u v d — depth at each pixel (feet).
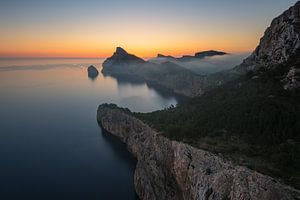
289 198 228.22
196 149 338.13
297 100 383.04
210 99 561.43
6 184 483.51
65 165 554.87
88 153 612.29
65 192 454.81
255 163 282.77
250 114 375.86
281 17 557.33
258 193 243.60
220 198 268.41
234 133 362.33
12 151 629.51
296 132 321.52
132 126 625.82
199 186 304.71
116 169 533.55
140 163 468.34
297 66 437.99
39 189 465.06
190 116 490.49
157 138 440.86
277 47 522.06
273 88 439.63
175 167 376.48
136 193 444.96
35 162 570.05
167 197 376.48
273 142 316.40
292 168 268.41
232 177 270.87
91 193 450.71
